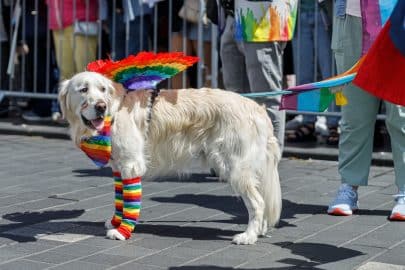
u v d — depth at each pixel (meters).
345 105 8.77
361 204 9.23
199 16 13.44
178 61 7.62
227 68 10.66
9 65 15.08
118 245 7.51
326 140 13.38
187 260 7.04
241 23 9.88
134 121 7.61
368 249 7.38
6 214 8.67
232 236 7.88
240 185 7.59
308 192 9.91
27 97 15.22
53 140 13.84
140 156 7.65
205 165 7.87
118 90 7.59
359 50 8.61
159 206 9.12
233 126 7.56
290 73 13.80
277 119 10.20
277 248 7.43
